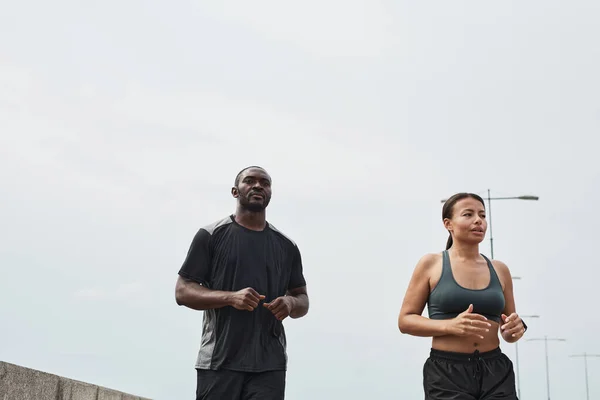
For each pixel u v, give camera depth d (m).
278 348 7.21
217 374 7.05
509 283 6.73
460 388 6.23
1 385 6.98
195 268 7.24
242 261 7.25
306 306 7.48
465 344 6.29
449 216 6.62
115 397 10.69
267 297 7.29
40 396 7.89
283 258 7.48
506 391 6.25
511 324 6.15
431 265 6.55
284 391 7.24
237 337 7.08
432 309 6.50
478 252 6.64
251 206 7.37
